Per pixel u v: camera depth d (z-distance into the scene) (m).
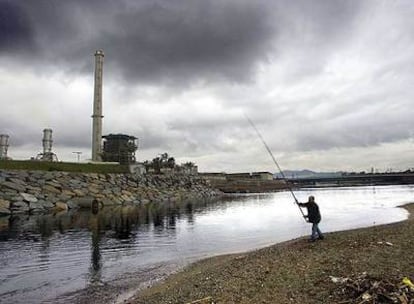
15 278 15.36
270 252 16.81
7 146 76.75
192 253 20.58
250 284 11.10
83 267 17.31
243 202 69.00
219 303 9.68
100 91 86.44
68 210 48.16
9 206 43.72
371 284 9.12
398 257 12.48
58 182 55.59
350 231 22.28
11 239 25.16
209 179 130.00
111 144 86.25
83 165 70.69
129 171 77.94
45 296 12.88
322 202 66.62
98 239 25.42
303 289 9.95
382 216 38.81
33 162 61.81
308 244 17.50
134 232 28.84
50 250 21.44
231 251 20.98
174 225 33.44
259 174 161.75
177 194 80.44
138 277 15.32
